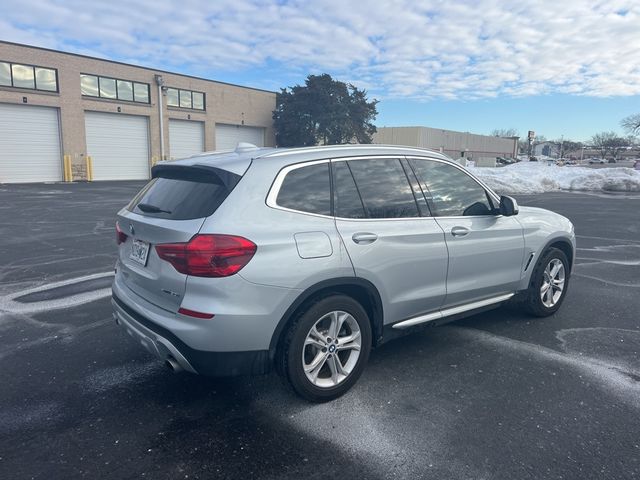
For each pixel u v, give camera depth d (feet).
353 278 10.78
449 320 13.42
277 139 150.71
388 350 13.93
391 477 8.36
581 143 440.86
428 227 12.36
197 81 124.16
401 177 12.44
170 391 11.47
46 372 12.46
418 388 11.59
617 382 11.85
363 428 9.86
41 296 19.11
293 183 10.55
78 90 99.55
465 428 9.85
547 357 13.37
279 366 10.35
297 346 10.16
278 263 9.69
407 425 9.96
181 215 9.95
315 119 144.25
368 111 151.74
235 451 9.11
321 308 10.37
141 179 114.01
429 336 15.02
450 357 13.41
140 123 112.88
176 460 8.84
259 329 9.61
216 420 10.19
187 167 10.94
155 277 10.06
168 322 9.61
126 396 11.23
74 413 10.46
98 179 106.11
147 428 9.89
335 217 10.86
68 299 18.72
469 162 168.35
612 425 9.94
